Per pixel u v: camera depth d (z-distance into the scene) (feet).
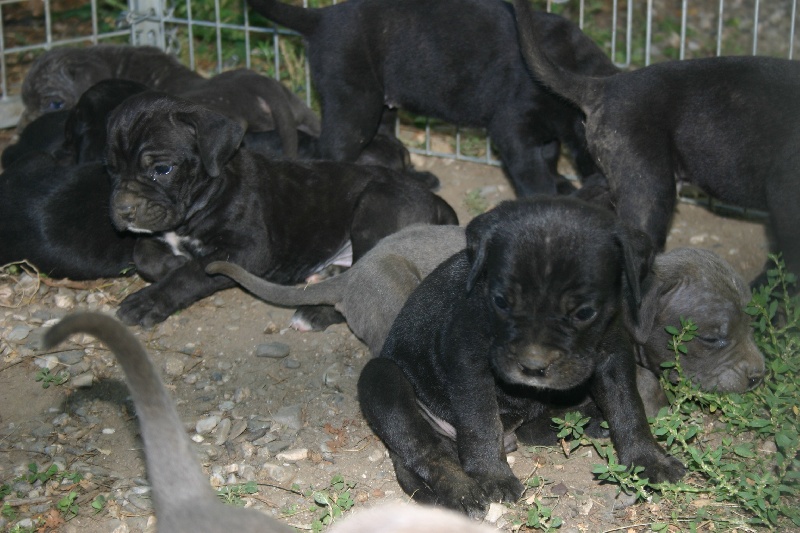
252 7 5.01
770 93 4.30
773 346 4.01
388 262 4.09
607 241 3.47
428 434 3.68
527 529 3.60
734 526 3.57
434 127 5.64
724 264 3.98
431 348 3.73
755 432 3.85
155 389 2.94
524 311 3.43
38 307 4.51
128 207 4.36
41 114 5.32
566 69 4.64
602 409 3.73
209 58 5.99
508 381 3.51
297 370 4.23
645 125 4.39
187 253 4.58
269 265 4.60
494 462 3.64
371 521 2.40
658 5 6.29
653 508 3.62
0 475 3.85
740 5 6.25
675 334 3.84
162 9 5.84
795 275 4.17
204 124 4.39
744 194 4.38
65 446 3.94
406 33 4.95
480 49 4.88
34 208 4.53
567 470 3.81
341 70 4.96
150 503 3.73
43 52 5.81
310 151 5.21
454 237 4.18
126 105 4.41
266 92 5.11
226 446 3.93
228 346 4.34
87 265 4.58
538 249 3.42
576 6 5.94
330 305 4.33
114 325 2.90
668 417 3.76
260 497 3.74
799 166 4.23
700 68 4.40
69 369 4.23
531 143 4.90
